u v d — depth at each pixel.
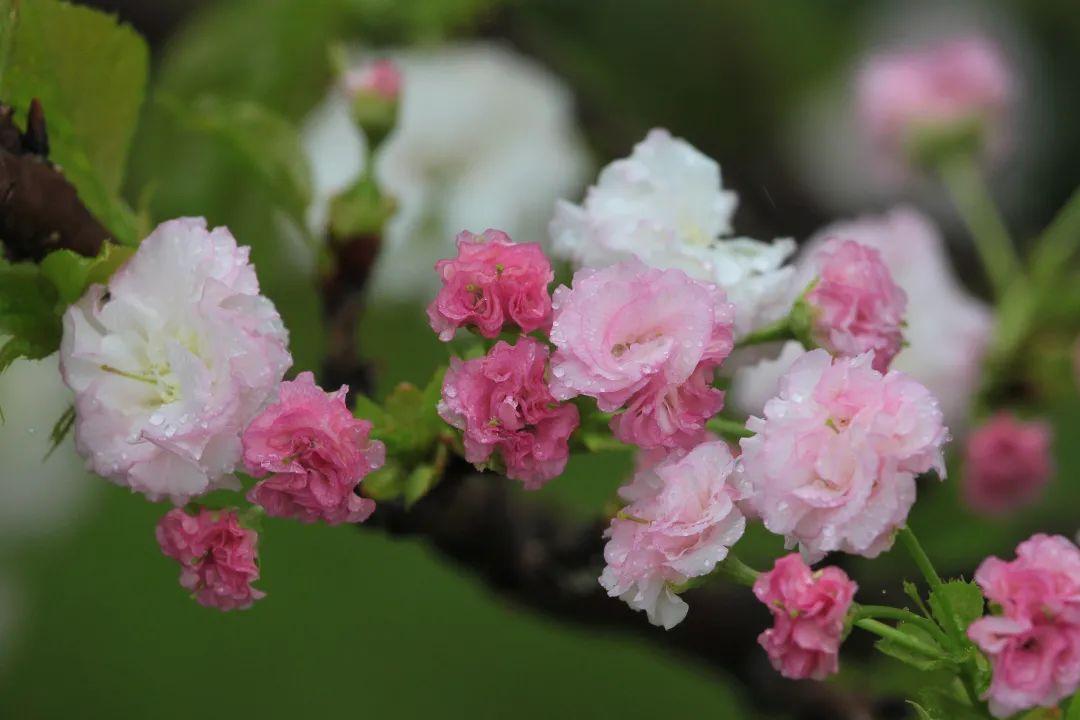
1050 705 0.73
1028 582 0.73
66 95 0.83
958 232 1.49
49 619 1.54
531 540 0.94
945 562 1.10
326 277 0.91
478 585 0.98
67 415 0.76
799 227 1.43
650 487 0.74
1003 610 0.73
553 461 0.74
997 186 1.79
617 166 0.79
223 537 0.74
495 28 1.21
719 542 0.73
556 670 1.55
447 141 1.12
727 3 1.42
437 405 0.75
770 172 1.44
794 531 0.72
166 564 1.57
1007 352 1.15
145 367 0.75
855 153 1.45
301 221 0.91
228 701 1.52
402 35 1.13
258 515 0.75
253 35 1.07
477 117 1.13
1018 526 1.17
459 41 1.18
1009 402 1.16
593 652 1.57
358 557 1.55
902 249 1.12
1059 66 1.83
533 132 1.16
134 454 0.74
